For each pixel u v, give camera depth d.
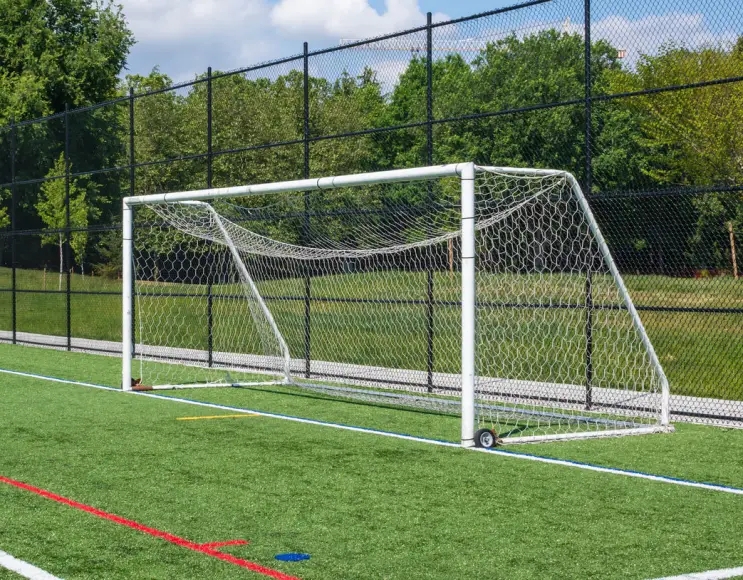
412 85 12.02
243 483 5.92
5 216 27.92
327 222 12.14
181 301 18.50
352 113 13.77
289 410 9.31
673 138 9.62
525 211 10.14
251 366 13.09
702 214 10.04
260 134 19.36
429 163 10.49
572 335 9.65
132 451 7.03
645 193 8.66
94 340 17.80
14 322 17.59
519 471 6.29
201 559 4.25
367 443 7.38
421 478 6.06
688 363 11.04
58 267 29.61
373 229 11.52
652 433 7.89
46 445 7.28
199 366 13.73
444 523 4.91
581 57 10.12
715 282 10.70
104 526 4.85
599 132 10.00
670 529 4.77
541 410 9.32
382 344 12.91
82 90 34.88
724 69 9.21
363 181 8.35
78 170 24.59
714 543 4.51
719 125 9.34
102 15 35.66
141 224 14.69
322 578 3.97
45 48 34.47
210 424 8.35
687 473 6.21
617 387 9.71
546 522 4.93
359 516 5.07
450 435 7.80
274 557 4.29
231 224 12.54
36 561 4.22
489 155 10.95
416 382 10.96
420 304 10.95
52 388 11.08
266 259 14.28
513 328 10.41
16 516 5.06
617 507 5.25
